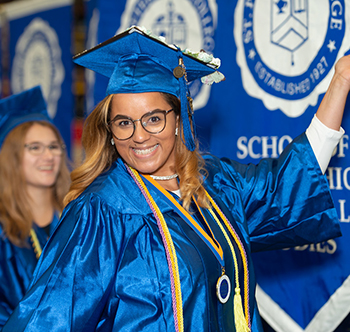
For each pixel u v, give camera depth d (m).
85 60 1.55
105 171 1.53
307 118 2.03
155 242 1.38
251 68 2.18
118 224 1.39
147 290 1.33
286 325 2.13
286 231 1.64
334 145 1.60
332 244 2.03
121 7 2.65
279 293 2.16
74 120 3.55
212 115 2.28
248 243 1.59
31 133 2.62
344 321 2.21
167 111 1.43
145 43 1.43
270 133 2.14
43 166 2.62
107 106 1.45
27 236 2.53
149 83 1.42
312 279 2.08
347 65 1.55
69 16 3.50
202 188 1.58
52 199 2.73
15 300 2.38
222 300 1.42
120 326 1.32
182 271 1.35
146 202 1.44
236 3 2.21
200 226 1.48
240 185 1.69
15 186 2.55
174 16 2.53
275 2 2.10
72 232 1.36
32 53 3.76
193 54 1.51
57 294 1.28
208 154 1.82
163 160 1.45
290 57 2.07
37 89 2.77
